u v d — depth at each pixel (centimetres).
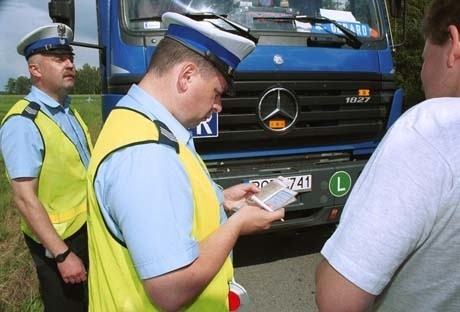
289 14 329
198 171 133
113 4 305
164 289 113
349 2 353
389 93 364
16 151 205
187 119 135
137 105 130
